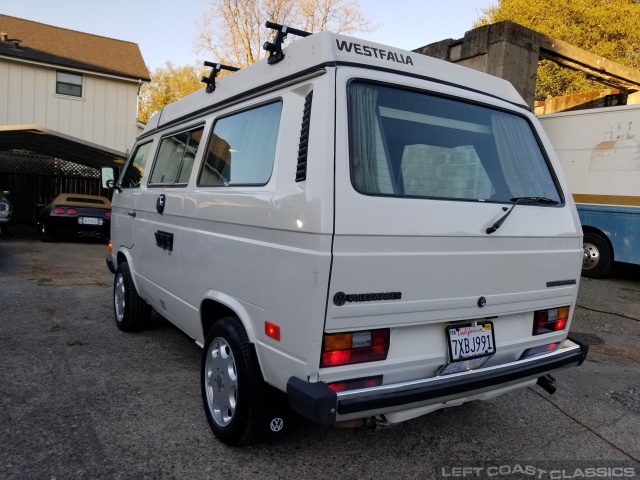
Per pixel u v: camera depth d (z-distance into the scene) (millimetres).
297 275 2400
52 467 2801
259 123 3016
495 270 2855
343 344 2379
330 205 2305
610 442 3426
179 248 3730
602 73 12070
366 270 2379
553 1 22859
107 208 12469
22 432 3158
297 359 2414
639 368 4906
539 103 16703
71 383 3939
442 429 3500
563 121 9344
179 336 5227
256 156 2955
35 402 3582
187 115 4051
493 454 3197
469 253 2729
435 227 2588
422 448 3225
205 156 3584
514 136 3293
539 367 3035
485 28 9617
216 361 3191
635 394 4270
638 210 8406
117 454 2961
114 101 19109
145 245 4535
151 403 3643
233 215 2990
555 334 3314
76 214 12117
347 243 2334
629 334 5965
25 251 10797
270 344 2621
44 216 12430
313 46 2615
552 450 3281
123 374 4164
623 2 22859
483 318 2908
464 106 3047
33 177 16188
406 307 2521
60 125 18250
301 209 2404
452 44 10352
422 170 2732
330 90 2457
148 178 4633
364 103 2578
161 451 3018
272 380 2648
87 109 18656
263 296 2664
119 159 14414
